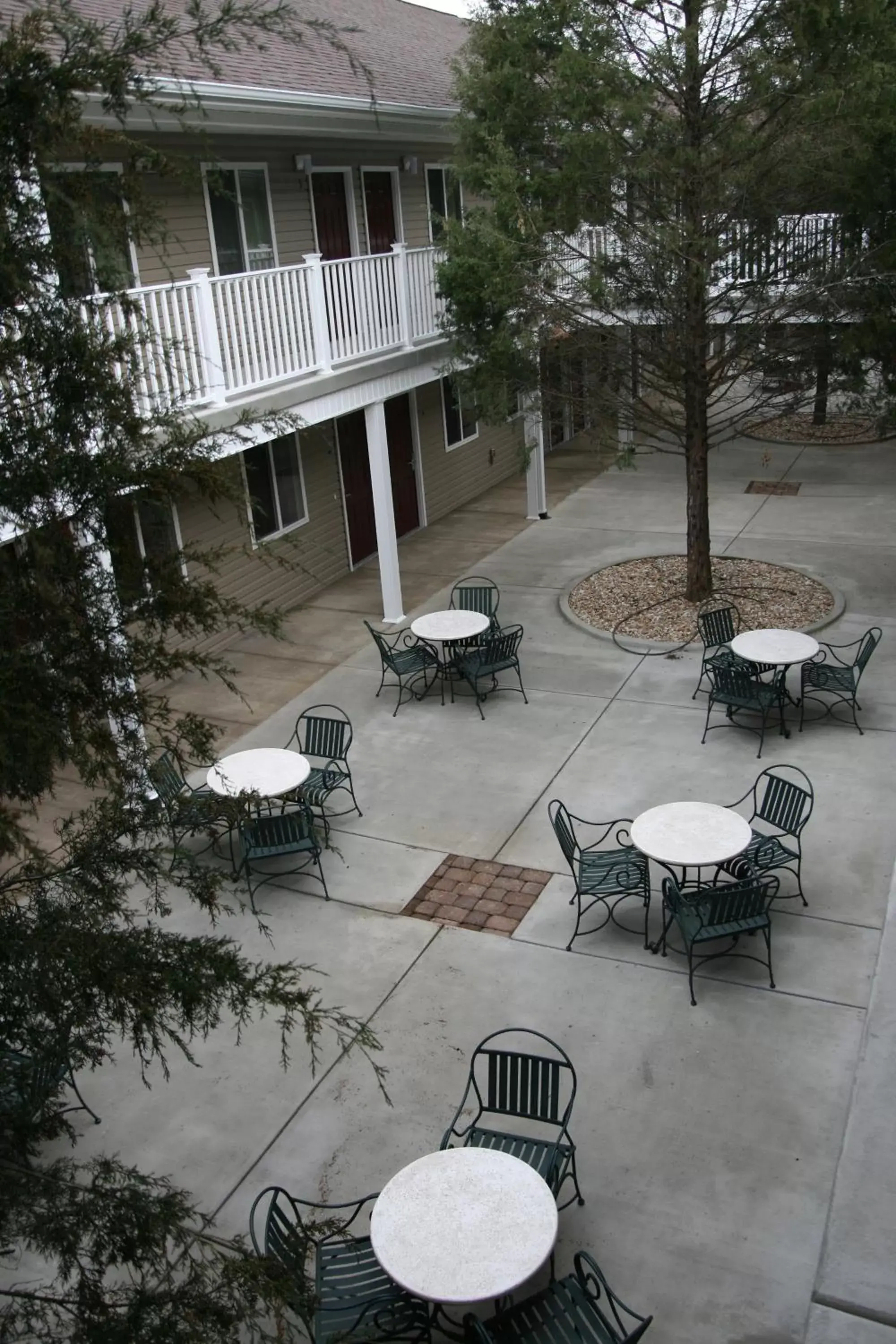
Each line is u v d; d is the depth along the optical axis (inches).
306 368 461.4
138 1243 132.9
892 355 473.1
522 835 354.3
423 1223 190.7
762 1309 195.6
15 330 151.3
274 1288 133.4
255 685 485.4
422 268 539.5
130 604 155.6
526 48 442.9
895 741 392.2
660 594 546.3
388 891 331.6
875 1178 216.7
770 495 709.3
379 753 416.8
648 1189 222.4
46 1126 150.5
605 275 487.5
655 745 404.2
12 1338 132.6
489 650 446.9
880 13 393.4
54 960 141.5
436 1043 267.6
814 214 485.4
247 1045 273.1
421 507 714.2
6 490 145.1
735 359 524.1
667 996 277.1
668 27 442.6
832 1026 262.1
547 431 687.7
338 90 513.0
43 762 146.3
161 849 158.2
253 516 542.9
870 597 524.4
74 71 146.2
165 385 378.3
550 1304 189.8
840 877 317.7
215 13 408.5
